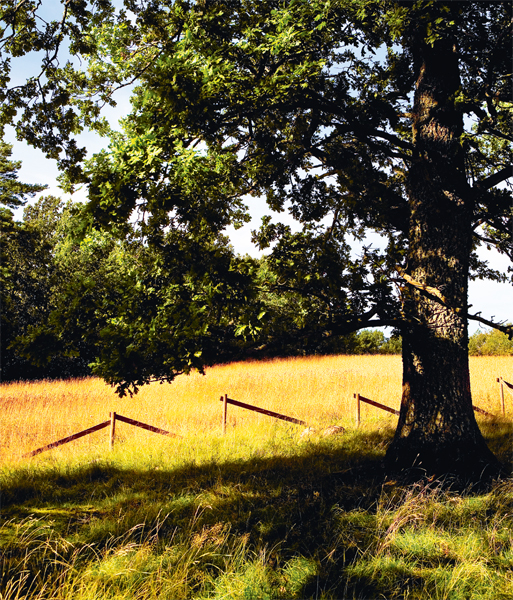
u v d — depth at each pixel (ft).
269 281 22.33
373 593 12.87
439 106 22.54
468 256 22.81
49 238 95.81
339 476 22.08
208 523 17.60
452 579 13.12
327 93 22.47
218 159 17.40
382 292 21.34
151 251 19.57
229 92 18.69
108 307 17.65
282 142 24.84
